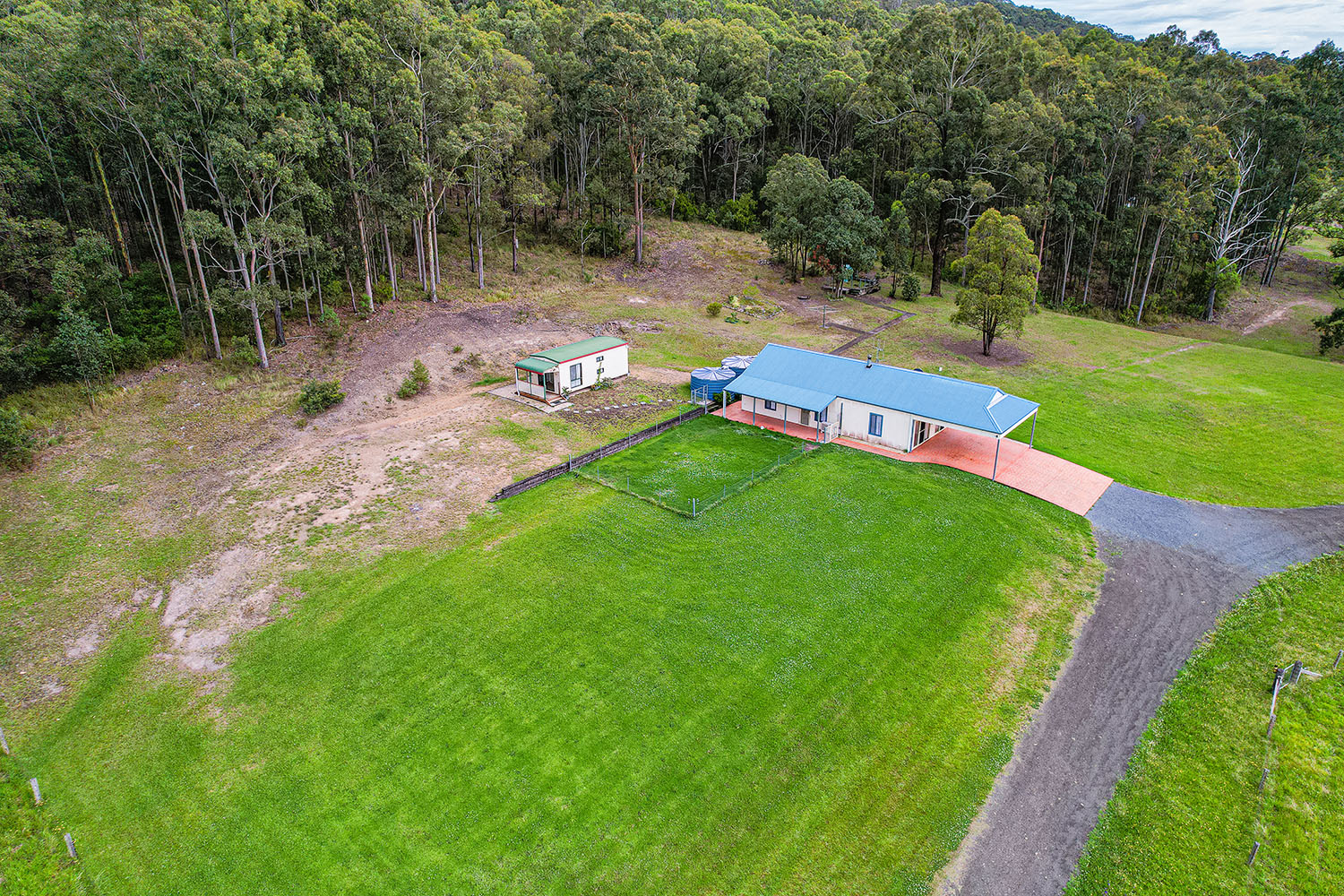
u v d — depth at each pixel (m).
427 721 22.52
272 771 20.94
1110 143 72.06
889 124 78.62
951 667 24.94
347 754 21.42
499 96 64.50
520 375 47.66
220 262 55.09
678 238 85.50
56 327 46.25
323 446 40.19
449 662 24.84
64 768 21.22
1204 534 33.53
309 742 21.86
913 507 34.53
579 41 79.25
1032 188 65.62
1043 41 101.75
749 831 19.22
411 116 53.50
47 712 23.14
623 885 17.88
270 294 47.91
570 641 25.81
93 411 42.28
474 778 20.64
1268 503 36.44
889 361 54.72
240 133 42.47
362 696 23.50
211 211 45.75
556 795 20.12
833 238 68.56
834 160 88.88
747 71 91.81
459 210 79.88
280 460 38.75
